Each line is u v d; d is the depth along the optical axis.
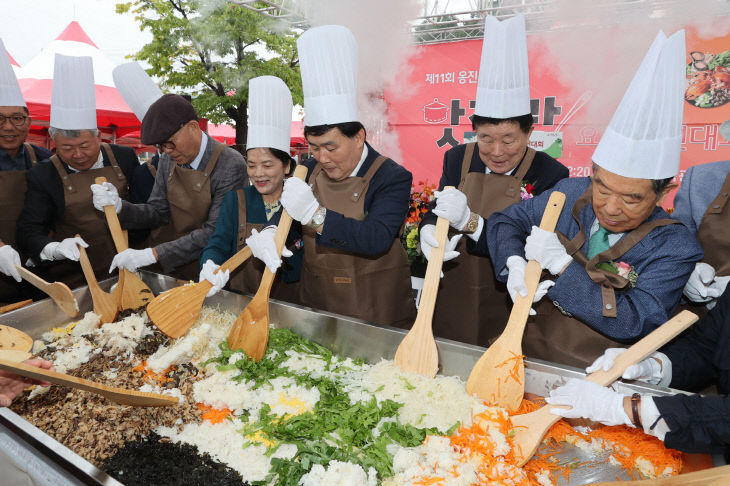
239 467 1.18
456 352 1.53
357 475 1.08
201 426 1.33
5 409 1.26
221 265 1.90
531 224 1.68
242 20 9.99
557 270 1.43
